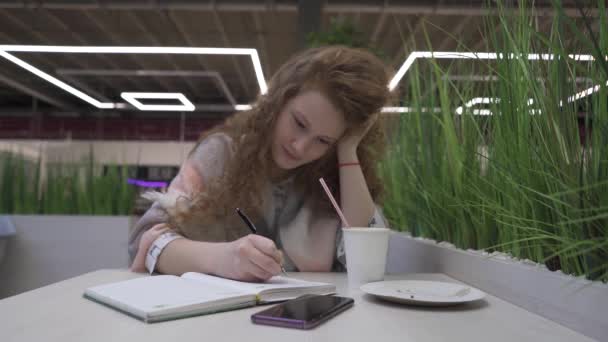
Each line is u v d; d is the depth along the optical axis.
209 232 1.15
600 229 0.53
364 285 0.74
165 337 0.48
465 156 0.97
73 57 7.03
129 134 8.81
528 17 0.69
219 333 0.50
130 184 3.33
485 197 0.84
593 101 0.55
